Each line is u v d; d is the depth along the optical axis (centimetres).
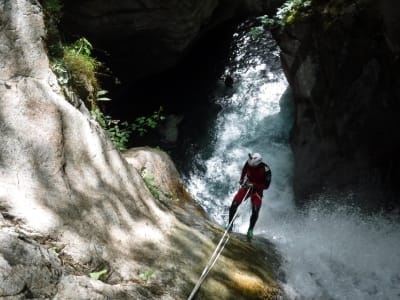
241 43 1411
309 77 822
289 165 998
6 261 256
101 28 1018
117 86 1184
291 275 531
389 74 690
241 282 450
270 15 1512
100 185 418
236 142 1100
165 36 1122
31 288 261
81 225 360
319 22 774
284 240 670
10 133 358
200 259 449
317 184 833
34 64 420
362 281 558
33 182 350
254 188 626
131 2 995
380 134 737
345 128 775
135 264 381
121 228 405
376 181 757
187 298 382
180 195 682
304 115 881
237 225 898
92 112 584
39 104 396
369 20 697
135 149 711
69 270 307
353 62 734
